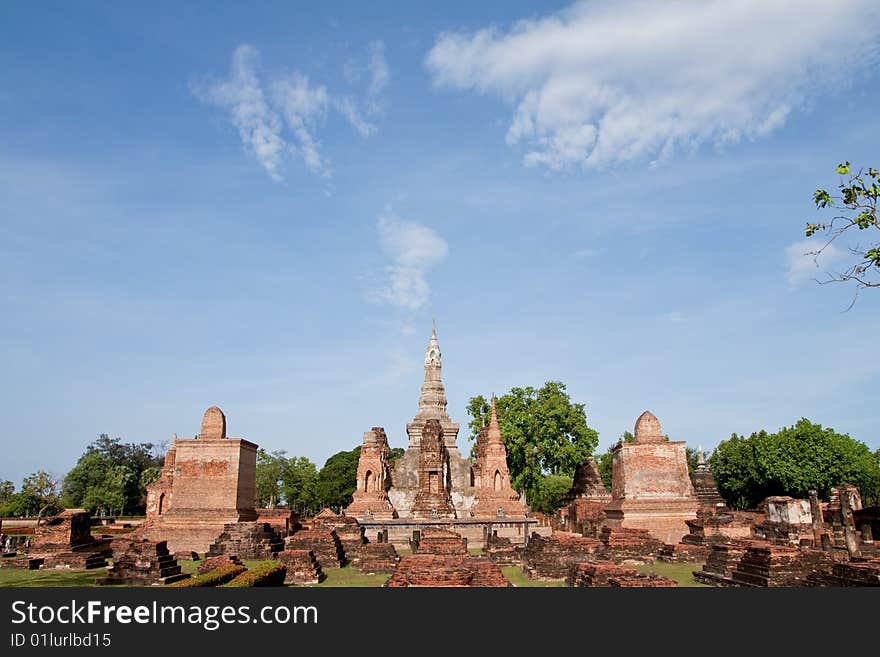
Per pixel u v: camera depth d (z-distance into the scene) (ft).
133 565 90.89
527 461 244.22
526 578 100.94
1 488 317.63
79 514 124.98
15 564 114.32
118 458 370.32
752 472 241.14
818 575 75.66
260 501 349.82
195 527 132.26
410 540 154.20
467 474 209.15
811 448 226.79
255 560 114.62
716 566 91.56
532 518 195.72
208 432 140.36
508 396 254.88
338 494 328.29
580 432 242.99
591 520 160.66
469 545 165.48
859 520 140.87
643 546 113.80
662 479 143.23
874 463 234.58
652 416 147.54
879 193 55.83
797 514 144.66
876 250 55.42
